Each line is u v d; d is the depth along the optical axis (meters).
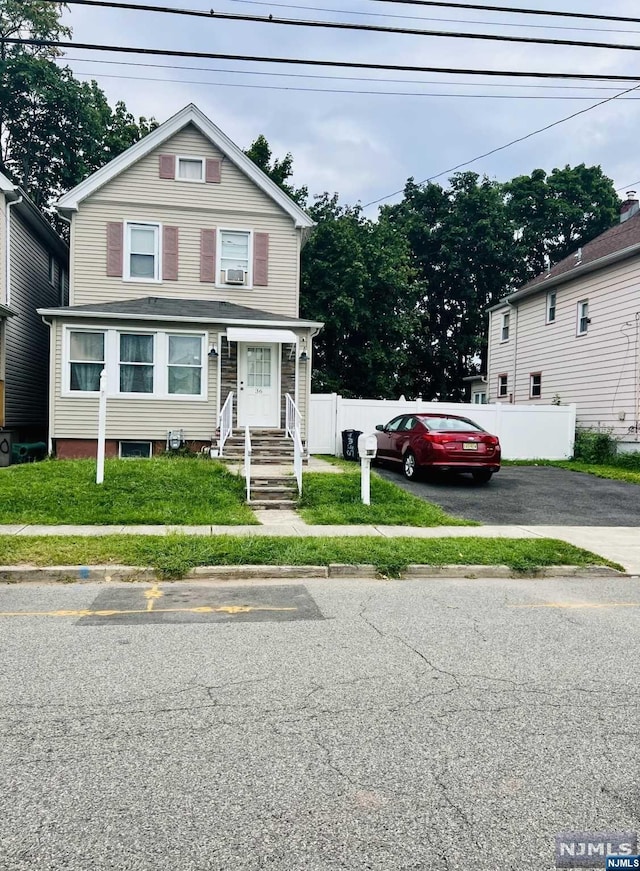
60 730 3.49
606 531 10.20
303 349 16.66
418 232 40.19
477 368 43.38
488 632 5.39
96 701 3.87
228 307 17.17
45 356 21.56
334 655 4.75
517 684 4.26
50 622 5.46
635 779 3.10
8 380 17.55
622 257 19.50
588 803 2.89
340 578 7.38
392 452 15.41
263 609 5.99
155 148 17.64
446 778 3.07
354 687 4.15
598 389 21.05
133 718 3.64
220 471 12.38
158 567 7.13
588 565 7.91
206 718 3.66
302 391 16.69
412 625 5.54
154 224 17.69
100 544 7.82
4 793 2.88
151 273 17.78
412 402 18.53
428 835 2.64
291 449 14.62
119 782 2.98
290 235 18.55
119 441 15.73
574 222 41.72
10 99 28.27
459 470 13.87
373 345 31.08
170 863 2.44
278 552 7.75
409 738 3.46
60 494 10.41
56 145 29.62
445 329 43.25
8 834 2.59
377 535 9.02
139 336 15.82
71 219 17.44
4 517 9.34
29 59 27.56
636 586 7.32
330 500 11.16
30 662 4.50
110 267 17.39
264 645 4.95
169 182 17.72
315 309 28.16
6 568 6.94
